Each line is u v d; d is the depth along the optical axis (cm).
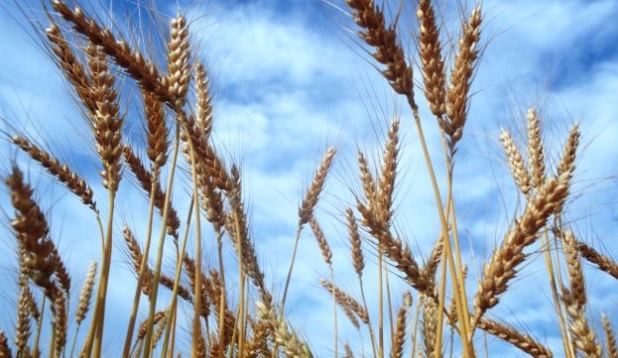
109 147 37
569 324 42
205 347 46
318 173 66
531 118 49
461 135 35
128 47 37
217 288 50
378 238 41
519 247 33
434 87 35
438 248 55
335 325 63
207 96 49
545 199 33
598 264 55
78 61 38
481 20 36
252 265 49
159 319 58
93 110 38
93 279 58
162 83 38
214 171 45
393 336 60
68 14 35
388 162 54
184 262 49
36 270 29
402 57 34
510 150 49
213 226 44
